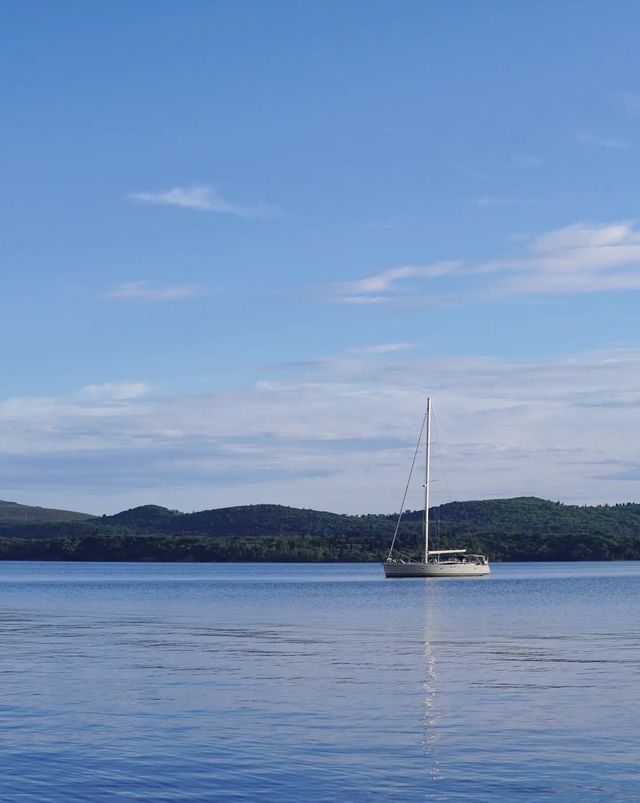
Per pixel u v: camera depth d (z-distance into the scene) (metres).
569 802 26.88
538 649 60.78
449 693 43.12
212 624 83.69
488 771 29.81
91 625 83.19
